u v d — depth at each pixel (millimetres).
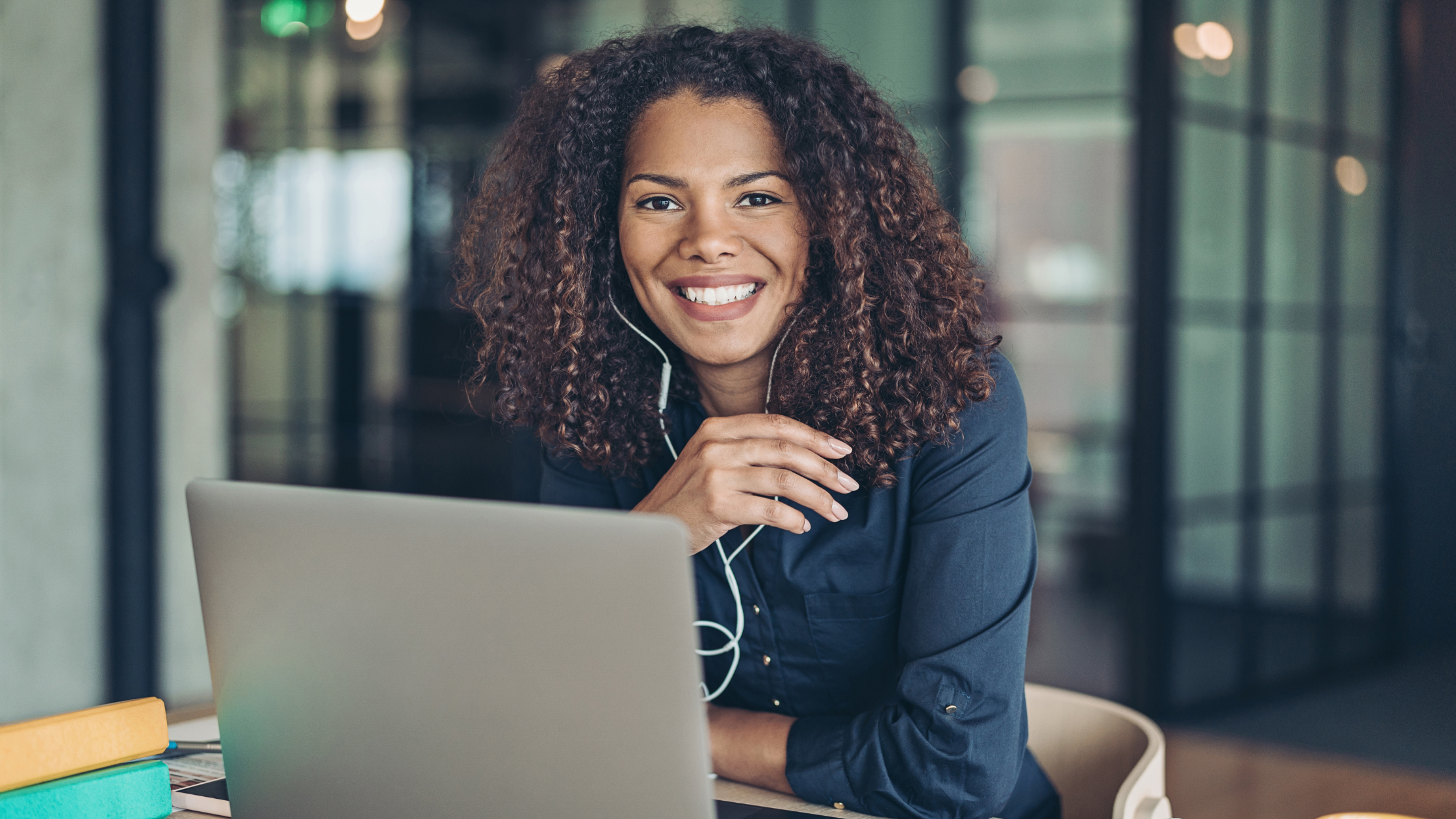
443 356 4406
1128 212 3975
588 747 734
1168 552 3947
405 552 758
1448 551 5316
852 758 1061
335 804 832
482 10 4418
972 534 1108
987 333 1215
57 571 3133
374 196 4422
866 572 1192
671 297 1206
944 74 5152
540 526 715
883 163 1189
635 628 704
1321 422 4664
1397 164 4926
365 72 4410
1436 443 5328
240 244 4211
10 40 3016
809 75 1174
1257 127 4293
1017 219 8336
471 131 4418
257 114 4227
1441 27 5324
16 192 3043
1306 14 4496
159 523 3293
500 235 1363
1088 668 4676
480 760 767
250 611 832
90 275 3162
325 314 4398
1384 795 3279
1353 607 4828
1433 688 4551
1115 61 7434
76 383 3150
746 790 1120
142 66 3158
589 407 1297
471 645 751
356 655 793
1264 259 4363
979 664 1073
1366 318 4848
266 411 4281
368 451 4453
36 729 869
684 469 1112
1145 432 3920
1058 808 1246
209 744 1159
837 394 1152
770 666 1239
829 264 1201
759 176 1159
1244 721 4020
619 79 1236
